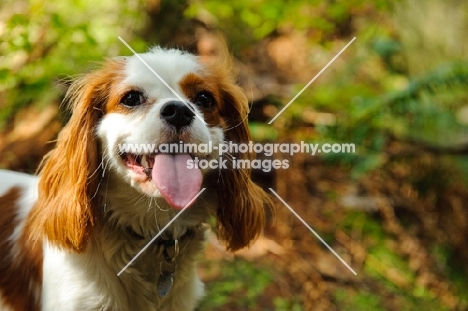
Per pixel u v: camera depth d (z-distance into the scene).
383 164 1.41
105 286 0.90
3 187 1.01
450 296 1.25
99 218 0.91
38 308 0.92
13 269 0.95
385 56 1.60
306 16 1.49
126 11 1.35
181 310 0.95
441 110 1.35
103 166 0.90
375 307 1.19
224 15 1.52
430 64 1.57
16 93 1.32
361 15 1.70
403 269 1.28
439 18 1.57
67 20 1.31
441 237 1.33
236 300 1.16
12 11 1.32
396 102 1.34
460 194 1.36
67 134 0.91
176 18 1.51
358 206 1.36
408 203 1.37
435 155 1.38
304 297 1.19
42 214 0.91
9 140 1.36
